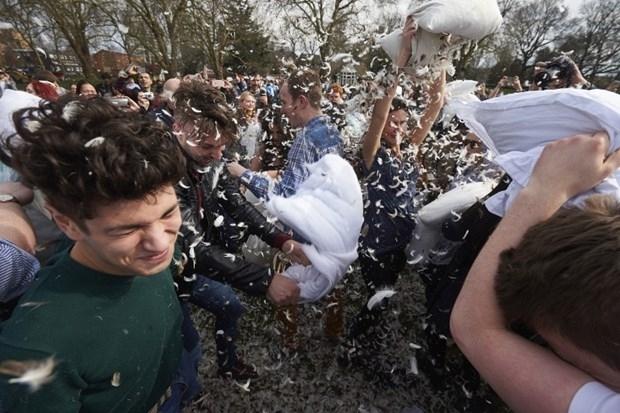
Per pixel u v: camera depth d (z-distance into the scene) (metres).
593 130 1.03
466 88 2.31
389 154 2.04
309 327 2.68
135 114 0.86
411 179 2.20
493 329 0.80
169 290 1.16
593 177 0.88
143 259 0.86
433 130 2.97
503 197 1.32
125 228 0.80
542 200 0.87
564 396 0.67
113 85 5.88
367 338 2.37
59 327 0.81
